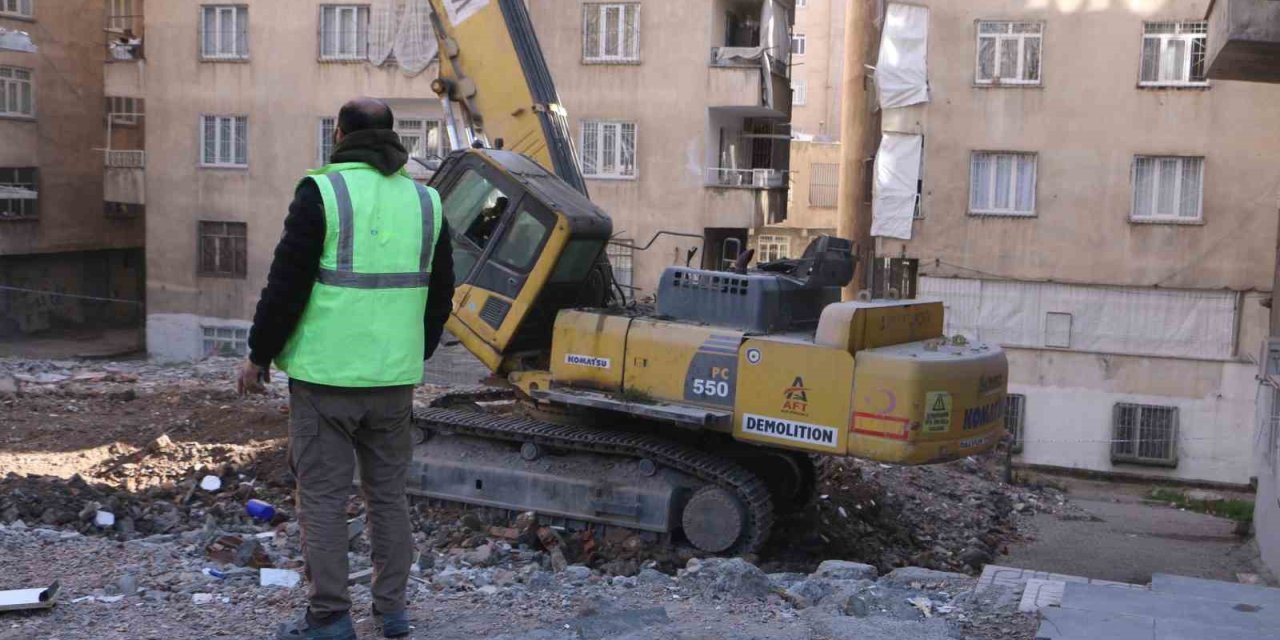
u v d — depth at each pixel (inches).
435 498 423.8
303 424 180.7
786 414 375.6
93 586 226.1
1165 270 955.3
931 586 270.1
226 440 483.2
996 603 239.3
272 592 222.2
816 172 1594.5
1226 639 188.5
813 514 447.5
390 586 191.5
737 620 214.8
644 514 395.5
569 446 407.8
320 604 182.2
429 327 193.0
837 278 422.9
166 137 1231.5
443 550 380.8
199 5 1211.2
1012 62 970.7
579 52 1103.6
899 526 504.7
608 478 402.3
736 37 1155.9
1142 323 960.3
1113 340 965.8
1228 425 946.7
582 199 422.3
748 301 394.3
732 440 416.8
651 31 1090.1
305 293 176.1
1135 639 187.5
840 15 1882.4
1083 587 223.5
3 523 336.2
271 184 1214.9
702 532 389.4
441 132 1192.8
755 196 1089.4
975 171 984.3
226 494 413.7
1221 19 523.2
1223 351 946.7
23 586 224.2
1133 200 957.8
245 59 1205.7
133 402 561.6
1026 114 969.5
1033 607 231.8
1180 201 950.4
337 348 177.3
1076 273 970.7
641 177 1104.2
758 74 1079.0
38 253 1311.5
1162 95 944.3
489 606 216.7
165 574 236.1
